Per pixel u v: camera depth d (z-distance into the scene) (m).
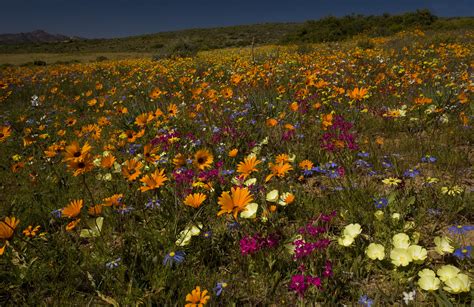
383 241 2.56
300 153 4.30
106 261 2.56
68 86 12.80
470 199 2.86
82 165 2.77
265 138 4.73
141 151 4.98
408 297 1.94
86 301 2.36
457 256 2.25
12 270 2.57
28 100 10.70
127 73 14.98
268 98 6.77
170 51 25.73
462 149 4.08
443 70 8.30
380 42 19.88
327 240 2.30
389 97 6.50
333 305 2.03
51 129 6.99
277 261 2.44
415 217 2.78
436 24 30.16
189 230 2.68
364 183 3.44
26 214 3.47
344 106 6.07
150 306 2.14
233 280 2.39
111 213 3.20
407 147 4.27
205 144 4.62
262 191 3.07
